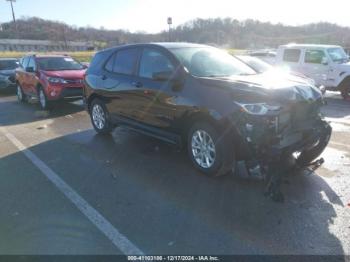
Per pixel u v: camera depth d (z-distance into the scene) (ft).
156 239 10.05
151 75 16.94
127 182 14.23
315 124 13.85
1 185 14.19
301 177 14.16
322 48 38.29
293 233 10.16
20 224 11.02
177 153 17.83
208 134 13.88
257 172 14.61
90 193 13.24
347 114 27.71
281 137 12.44
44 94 32.07
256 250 9.44
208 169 14.20
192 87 14.46
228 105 12.91
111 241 9.98
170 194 12.97
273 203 12.00
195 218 11.15
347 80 35.76
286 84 13.82
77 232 10.47
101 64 21.29
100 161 16.94
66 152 18.60
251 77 15.16
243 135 12.55
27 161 17.22
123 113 19.27
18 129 24.70
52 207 12.13
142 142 20.12
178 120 15.23
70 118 28.35
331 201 12.06
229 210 11.60
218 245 9.70
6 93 48.29
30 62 36.55
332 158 16.43
